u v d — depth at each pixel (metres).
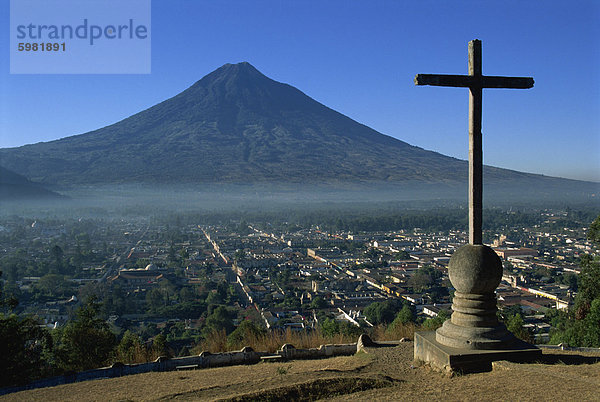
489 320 13.11
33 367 16.78
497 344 12.77
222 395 11.47
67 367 21.05
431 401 10.50
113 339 22.77
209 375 13.50
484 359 12.47
